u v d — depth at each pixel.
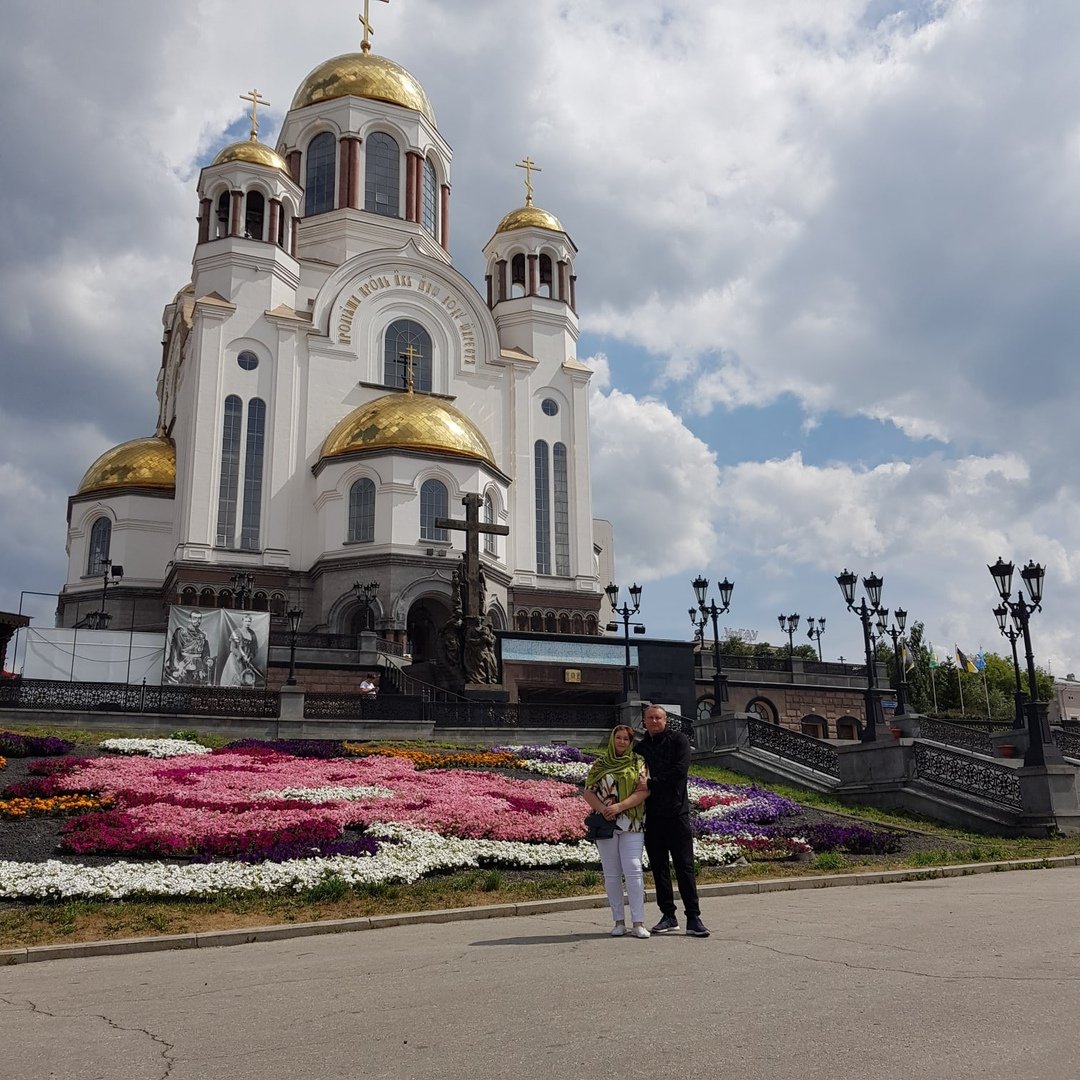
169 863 13.77
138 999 7.31
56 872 12.75
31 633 35.66
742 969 7.33
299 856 14.24
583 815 18.08
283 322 52.56
